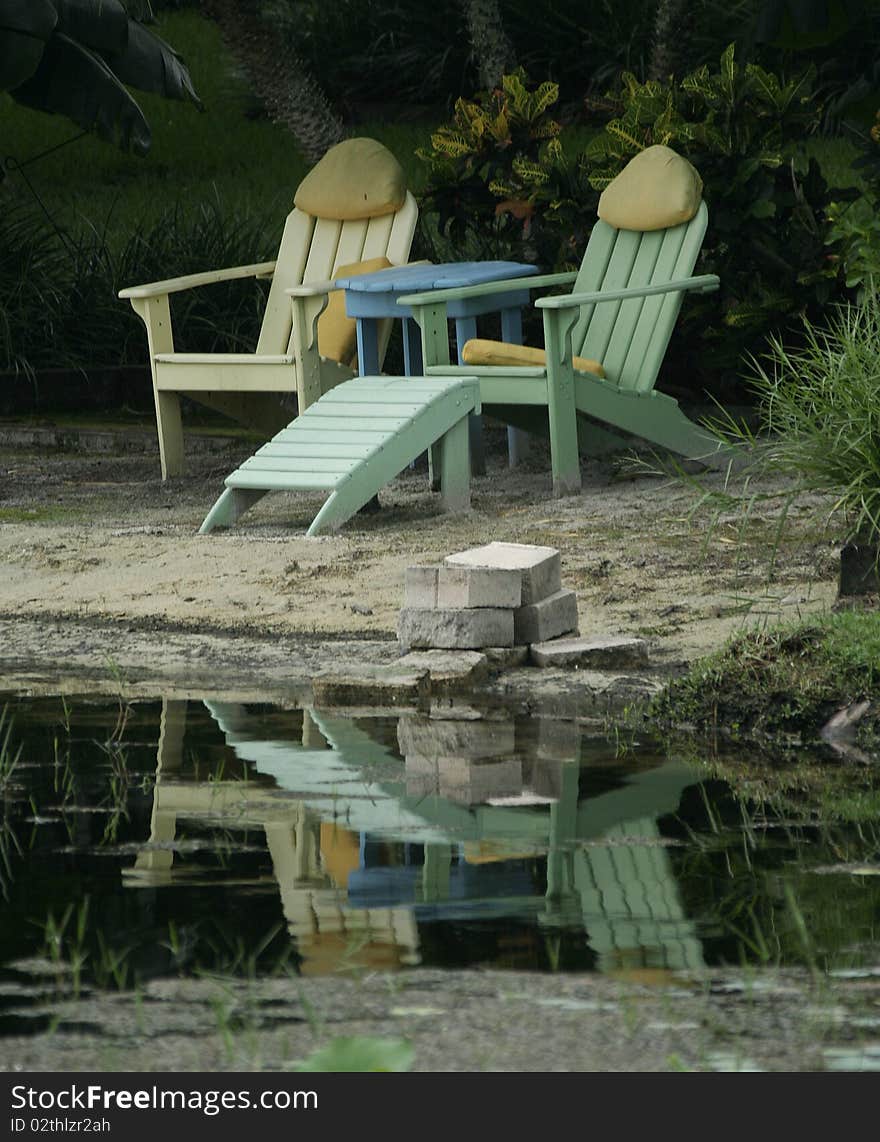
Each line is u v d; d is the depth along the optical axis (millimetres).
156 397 18953
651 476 17734
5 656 12188
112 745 9727
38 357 24094
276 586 13641
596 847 7688
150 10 22359
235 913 6758
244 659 11984
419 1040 5496
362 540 14938
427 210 21094
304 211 19484
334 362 17781
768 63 21828
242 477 15461
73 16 19844
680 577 13297
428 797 8617
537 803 8492
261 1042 5492
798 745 9883
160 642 12500
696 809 8383
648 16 35219
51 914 6762
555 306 16188
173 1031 5578
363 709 10750
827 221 19094
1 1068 5336
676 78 22969
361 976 6047
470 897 6965
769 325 19250
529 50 36531
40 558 14750
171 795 8648
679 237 17625
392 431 15562
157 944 6387
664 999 5797
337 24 38500
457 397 16094
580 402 16625
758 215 18609
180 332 24359
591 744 9836
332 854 7598
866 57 20562
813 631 10633
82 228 28359
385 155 19172
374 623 12664
